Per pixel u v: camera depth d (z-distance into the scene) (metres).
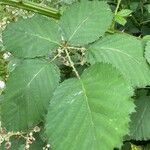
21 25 0.24
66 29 0.24
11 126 0.21
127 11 0.32
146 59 0.23
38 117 0.21
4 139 0.28
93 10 0.25
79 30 0.24
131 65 0.23
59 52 0.23
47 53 0.23
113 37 0.24
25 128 0.21
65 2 0.41
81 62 0.25
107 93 0.20
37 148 0.28
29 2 0.26
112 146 0.18
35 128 0.26
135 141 0.34
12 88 0.22
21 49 0.23
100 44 0.24
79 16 0.24
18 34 0.24
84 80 0.21
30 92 0.21
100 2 0.25
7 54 0.33
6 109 0.21
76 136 0.19
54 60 0.25
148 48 0.24
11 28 0.24
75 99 0.20
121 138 0.19
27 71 0.22
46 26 0.24
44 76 0.22
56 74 0.22
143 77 0.23
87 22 0.24
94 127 0.19
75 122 0.19
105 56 0.23
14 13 0.36
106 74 0.20
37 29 0.24
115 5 0.42
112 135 0.19
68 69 0.27
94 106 0.20
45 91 0.21
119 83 0.20
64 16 0.24
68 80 0.21
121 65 0.23
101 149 0.18
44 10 0.27
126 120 0.19
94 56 0.23
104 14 0.24
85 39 0.24
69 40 0.24
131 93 0.20
